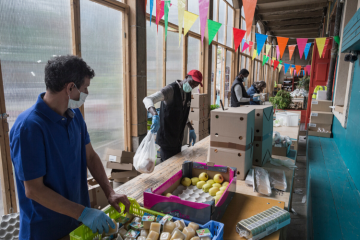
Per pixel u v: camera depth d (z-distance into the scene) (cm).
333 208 168
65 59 86
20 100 215
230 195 126
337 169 249
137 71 345
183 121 238
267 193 139
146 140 169
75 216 91
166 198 108
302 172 387
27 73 219
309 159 283
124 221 106
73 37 257
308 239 172
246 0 163
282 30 1304
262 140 181
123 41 334
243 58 949
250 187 151
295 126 375
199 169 149
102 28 299
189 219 104
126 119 354
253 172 163
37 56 226
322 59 517
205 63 577
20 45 212
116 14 317
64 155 97
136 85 347
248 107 186
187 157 211
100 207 221
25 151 83
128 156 296
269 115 195
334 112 380
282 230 115
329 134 391
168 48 442
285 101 816
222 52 732
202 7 191
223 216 115
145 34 354
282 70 1697
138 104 355
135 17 328
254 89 449
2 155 199
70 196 102
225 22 719
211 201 101
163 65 429
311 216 168
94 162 124
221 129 164
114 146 341
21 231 99
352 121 242
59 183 97
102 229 90
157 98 204
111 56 318
